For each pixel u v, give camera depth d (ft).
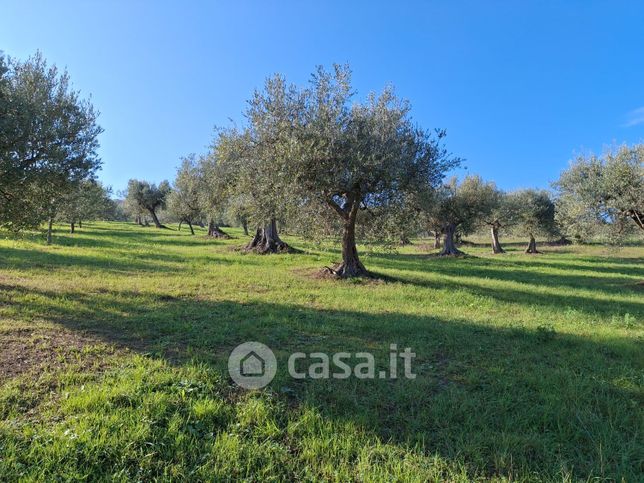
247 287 40.04
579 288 54.19
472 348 21.39
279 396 14.60
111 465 10.36
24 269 43.47
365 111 45.62
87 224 180.04
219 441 11.52
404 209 48.39
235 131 62.18
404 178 43.47
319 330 24.22
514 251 140.46
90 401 13.06
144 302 30.07
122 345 19.60
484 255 122.31
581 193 56.03
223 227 245.24
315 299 35.50
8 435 11.12
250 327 23.72
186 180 129.59
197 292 35.76
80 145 33.94
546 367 18.71
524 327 26.30
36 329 21.25
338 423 12.75
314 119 42.55
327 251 89.97
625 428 13.14
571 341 23.38
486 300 39.01
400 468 10.67
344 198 49.88
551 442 12.22
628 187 52.34
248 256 73.97
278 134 43.93
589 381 16.96
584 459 11.39
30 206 32.45
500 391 15.85
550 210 127.03
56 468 10.00
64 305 27.27
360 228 53.98
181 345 20.06
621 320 31.63
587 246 163.63
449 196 105.40
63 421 12.03
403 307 33.65
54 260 52.54
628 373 18.07
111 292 33.45
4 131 27.61
